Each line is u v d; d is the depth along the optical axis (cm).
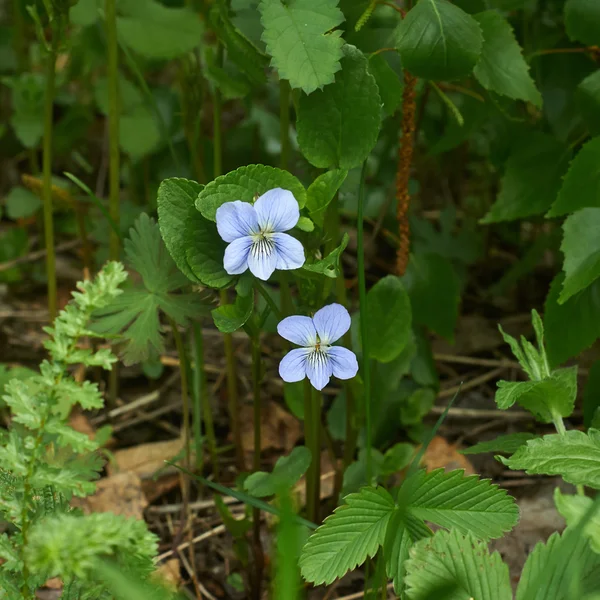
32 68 76
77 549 30
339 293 43
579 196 42
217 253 36
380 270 63
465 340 57
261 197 34
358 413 44
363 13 43
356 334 46
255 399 42
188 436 47
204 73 45
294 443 52
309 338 36
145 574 33
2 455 33
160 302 41
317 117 37
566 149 48
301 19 36
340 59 37
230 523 43
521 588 33
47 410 33
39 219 65
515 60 43
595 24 43
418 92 50
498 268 63
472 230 60
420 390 49
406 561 33
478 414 53
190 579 45
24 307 61
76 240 66
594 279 40
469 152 65
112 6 46
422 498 35
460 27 39
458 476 35
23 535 33
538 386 35
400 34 40
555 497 33
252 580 44
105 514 31
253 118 60
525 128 52
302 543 39
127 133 58
